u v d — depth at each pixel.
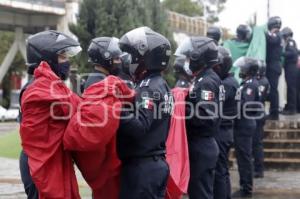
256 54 15.67
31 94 4.90
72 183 5.02
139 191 5.46
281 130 15.36
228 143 8.88
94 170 5.12
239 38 16.17
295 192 11.34
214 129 7.26
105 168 5.24
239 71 11.34
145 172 5.46
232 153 14.44
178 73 8.02
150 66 5.65
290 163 14.34
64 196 4.92
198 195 7.19
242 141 10.71
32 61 5.29
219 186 8.66
